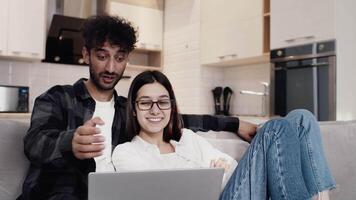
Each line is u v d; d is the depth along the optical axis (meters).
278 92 3.22
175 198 1.11
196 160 1.64
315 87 2.90
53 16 3.74
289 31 3.11
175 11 4.50
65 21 3.82
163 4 4.66
